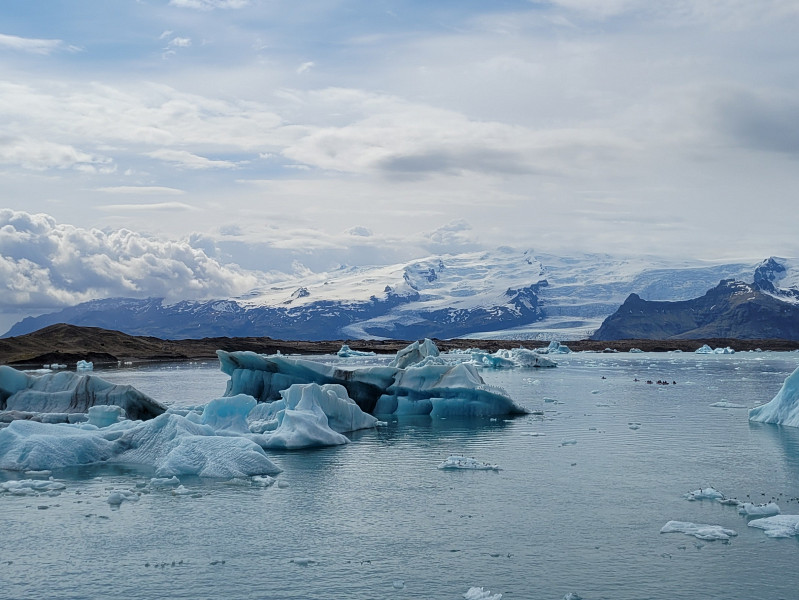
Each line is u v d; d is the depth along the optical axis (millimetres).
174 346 164375
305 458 34781
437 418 49188
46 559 21500
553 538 23047
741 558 21203
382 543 22719
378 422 46094
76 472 31781
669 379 86750
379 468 32562
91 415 38938
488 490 28609
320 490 28703
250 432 39000
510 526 24203
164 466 31250
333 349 185875
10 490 28297
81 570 20703
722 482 29625
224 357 51938
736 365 123375
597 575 20172
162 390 70625
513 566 20828
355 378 51594
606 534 23375
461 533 23547
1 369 44562
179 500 27297
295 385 41875
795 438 39531
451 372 51281
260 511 25906
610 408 54219
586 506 26375
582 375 95312
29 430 34438
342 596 18969
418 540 22953
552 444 38281
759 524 23891
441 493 28219
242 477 30719
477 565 20938
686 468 32188
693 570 20406
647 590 19188
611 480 30062
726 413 50688
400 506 26484
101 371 103250
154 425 34656
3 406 44062
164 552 22016
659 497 27469
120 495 27188
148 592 19250
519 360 118438
